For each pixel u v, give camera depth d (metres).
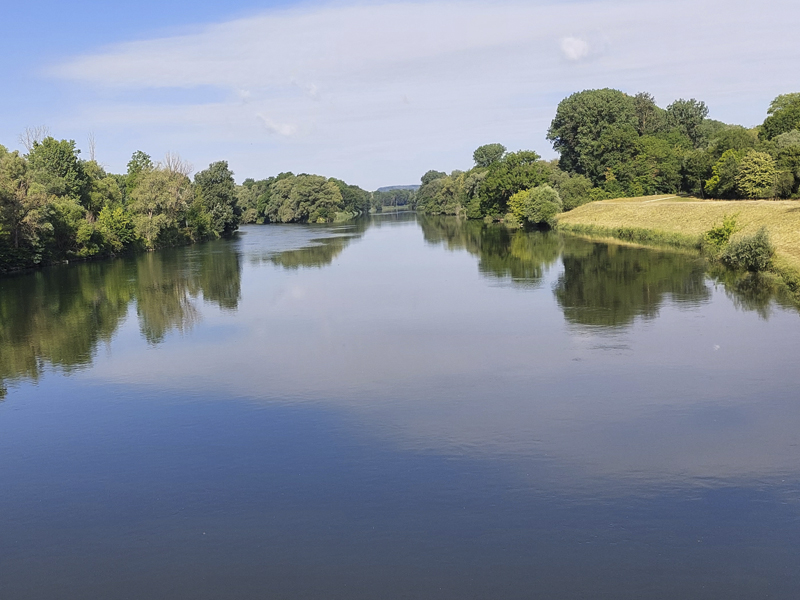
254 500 15.91
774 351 25.31
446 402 21.73
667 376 23.20
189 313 38.75
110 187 98.38
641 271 45.00
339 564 13.28
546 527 14.27
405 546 13.78
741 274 41.12
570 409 20.66
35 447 19.66
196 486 16.75
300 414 21.28
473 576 12.74
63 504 16.19
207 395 23.53
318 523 14.77
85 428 20.95
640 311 32.91
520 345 28.00
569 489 15.78
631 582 12.44
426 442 18.69
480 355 26.81
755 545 13.42
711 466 16.66
